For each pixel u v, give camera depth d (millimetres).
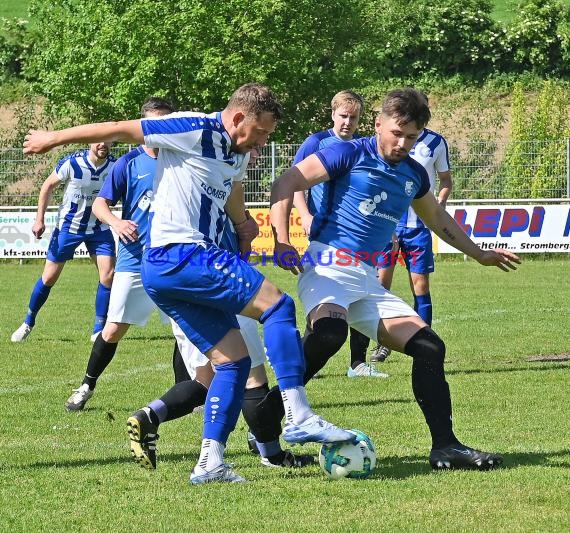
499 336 23672
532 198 43938
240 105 10586
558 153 43844
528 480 10984
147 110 14414
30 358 21250
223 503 10188
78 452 12859
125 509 9992
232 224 12242
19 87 73875
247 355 11125
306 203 15516
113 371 19766
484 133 56969
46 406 16234
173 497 10438
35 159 45938
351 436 10836
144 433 11195
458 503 10047
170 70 53188
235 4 53562
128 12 52562
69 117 58312
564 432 13922
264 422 11961
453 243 13031
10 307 30266
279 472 11781
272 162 43438
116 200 15320
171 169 10703
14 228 44812
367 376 19047
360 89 60594
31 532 9250
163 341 24000
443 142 20875
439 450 11719
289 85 55906
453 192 44594
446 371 19234
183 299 10836
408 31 75250
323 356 11922
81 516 9742
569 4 81812
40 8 58844
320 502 10164
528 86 71938
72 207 22672
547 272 39094
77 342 23562
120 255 15789
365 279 12297
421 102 11828
